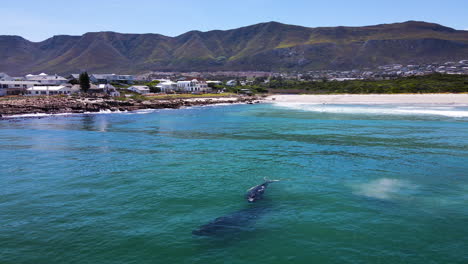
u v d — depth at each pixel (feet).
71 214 50.90
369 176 71.00
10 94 394.52
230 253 38.42
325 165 81.87
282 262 36.19
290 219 48.08
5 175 74.38
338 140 119.85
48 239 42.34
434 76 525.75
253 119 209.36
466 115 199.82
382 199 56.29
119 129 162.30
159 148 108.78
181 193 60.90
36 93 406.00
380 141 115.24
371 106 303.27
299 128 157.28
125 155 97.14
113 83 575.38
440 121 172.04
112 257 37.70
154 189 63.57
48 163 86.69
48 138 132.36
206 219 48.65
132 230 44.93
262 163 85.20
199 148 108.17
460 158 86.58
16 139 129.49
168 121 204.23
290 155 95.09
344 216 49.01
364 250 38.58
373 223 46.32
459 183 64.95
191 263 36.29
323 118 203.72
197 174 74.59
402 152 95.81
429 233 42.83
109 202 56.29
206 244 40.73
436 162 82.69
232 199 57.36
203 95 497.46
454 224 45.55
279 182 67.41
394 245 39.65
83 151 103.71
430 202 54.54
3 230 45.06
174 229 45.16
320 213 50.31
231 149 105.81
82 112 279.49
